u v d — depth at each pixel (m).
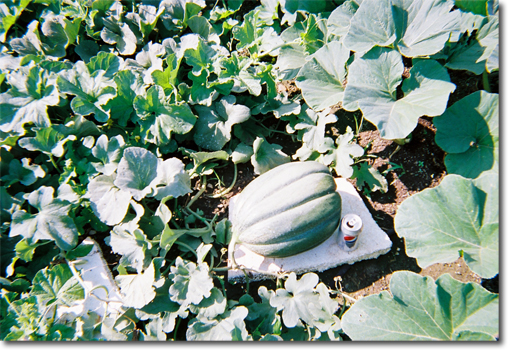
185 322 1.41
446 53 1.58
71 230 1.39
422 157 1.60
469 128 1.41
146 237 1.40
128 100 1.63
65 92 1.55
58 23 1.85
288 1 1.90
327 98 1.61
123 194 1.39
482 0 1.58
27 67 1.66
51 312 1.34
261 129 1.75
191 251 1.49
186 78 1.83
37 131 1.49
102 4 1.89
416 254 1.22
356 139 1.69
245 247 1.48
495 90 1.64
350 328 1.17
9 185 1.51
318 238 1.33
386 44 1.47
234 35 1.83
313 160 1.60
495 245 1.15
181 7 1.90
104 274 1.47
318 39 1.81
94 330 1.34
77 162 1.56
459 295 1.15
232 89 1.70
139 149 1.41
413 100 1.42
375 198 1.57
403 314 1.17
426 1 1.46
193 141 1.76
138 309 1.29
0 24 1.95
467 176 1.37
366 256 1.44
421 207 1.25
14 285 1.39
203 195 1.66
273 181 1.38
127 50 1.83
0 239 1.45
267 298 1.33
